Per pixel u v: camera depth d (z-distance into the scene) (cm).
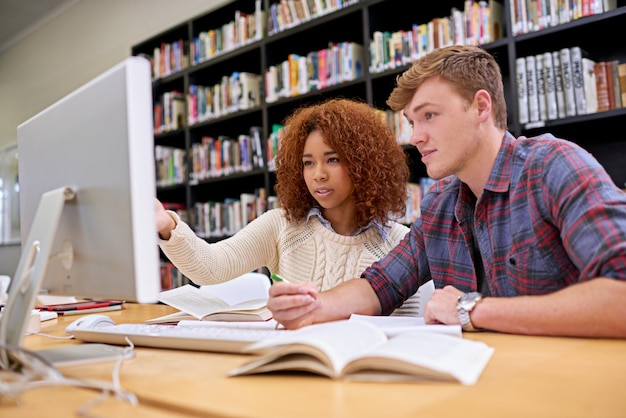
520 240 127
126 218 77
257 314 128
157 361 88
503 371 72
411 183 293
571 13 236
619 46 250
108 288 82
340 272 171
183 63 420
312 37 349
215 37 388
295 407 58
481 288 141
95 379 75
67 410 61
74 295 91
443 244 147
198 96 397
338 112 171
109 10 504
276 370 75
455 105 131
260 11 358
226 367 81
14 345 80
